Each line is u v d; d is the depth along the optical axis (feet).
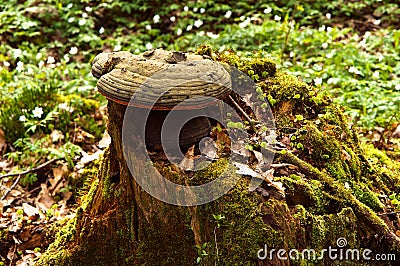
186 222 3.46
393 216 3.80
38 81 6.30
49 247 3.98
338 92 6.12
